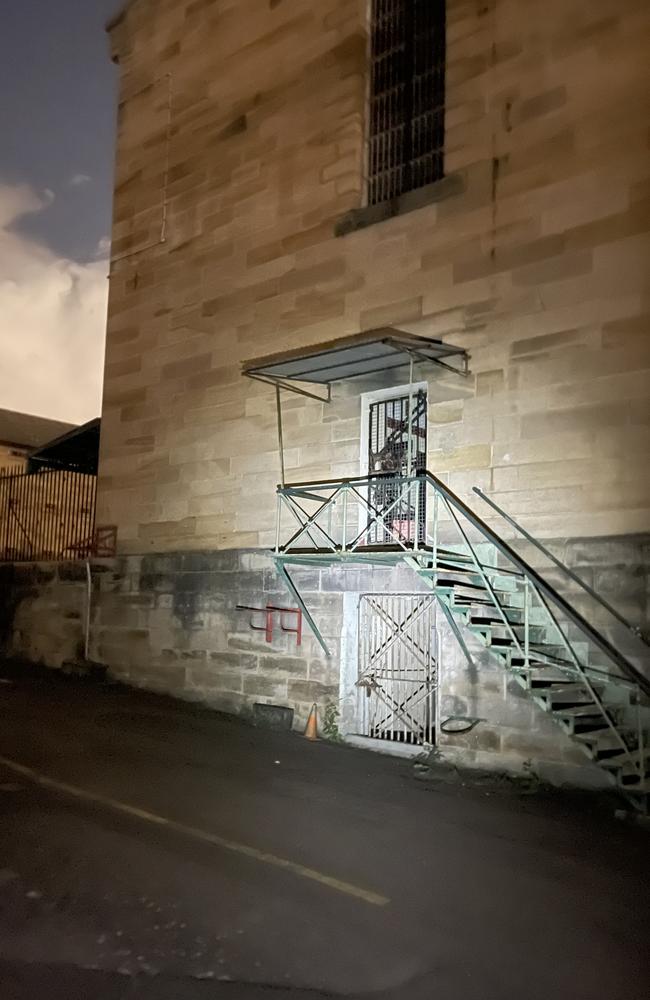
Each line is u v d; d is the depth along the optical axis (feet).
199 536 43.06
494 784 29.01
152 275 47.88
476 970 15.26
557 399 30.99
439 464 34.01
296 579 38.11
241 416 41.93
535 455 31.32
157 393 46.47
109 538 48.21
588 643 28.99
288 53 42.32
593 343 30.30
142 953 15.48
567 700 29.14
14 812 23.57
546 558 30.53
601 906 18.35
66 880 18.79
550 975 15.17
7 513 60.70
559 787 28.58
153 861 20.15
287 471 39.52
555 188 31.91
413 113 37.96
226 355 43.01
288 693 37.91
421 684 33.81
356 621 36.47
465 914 17.72
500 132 33.76
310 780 28.63
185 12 48.26
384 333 34.71
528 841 22.79
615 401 29.55
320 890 18.74
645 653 27.63
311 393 38.68
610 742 27.63
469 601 30.42
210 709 40.91
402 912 17.70
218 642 41.19
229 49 45.37
